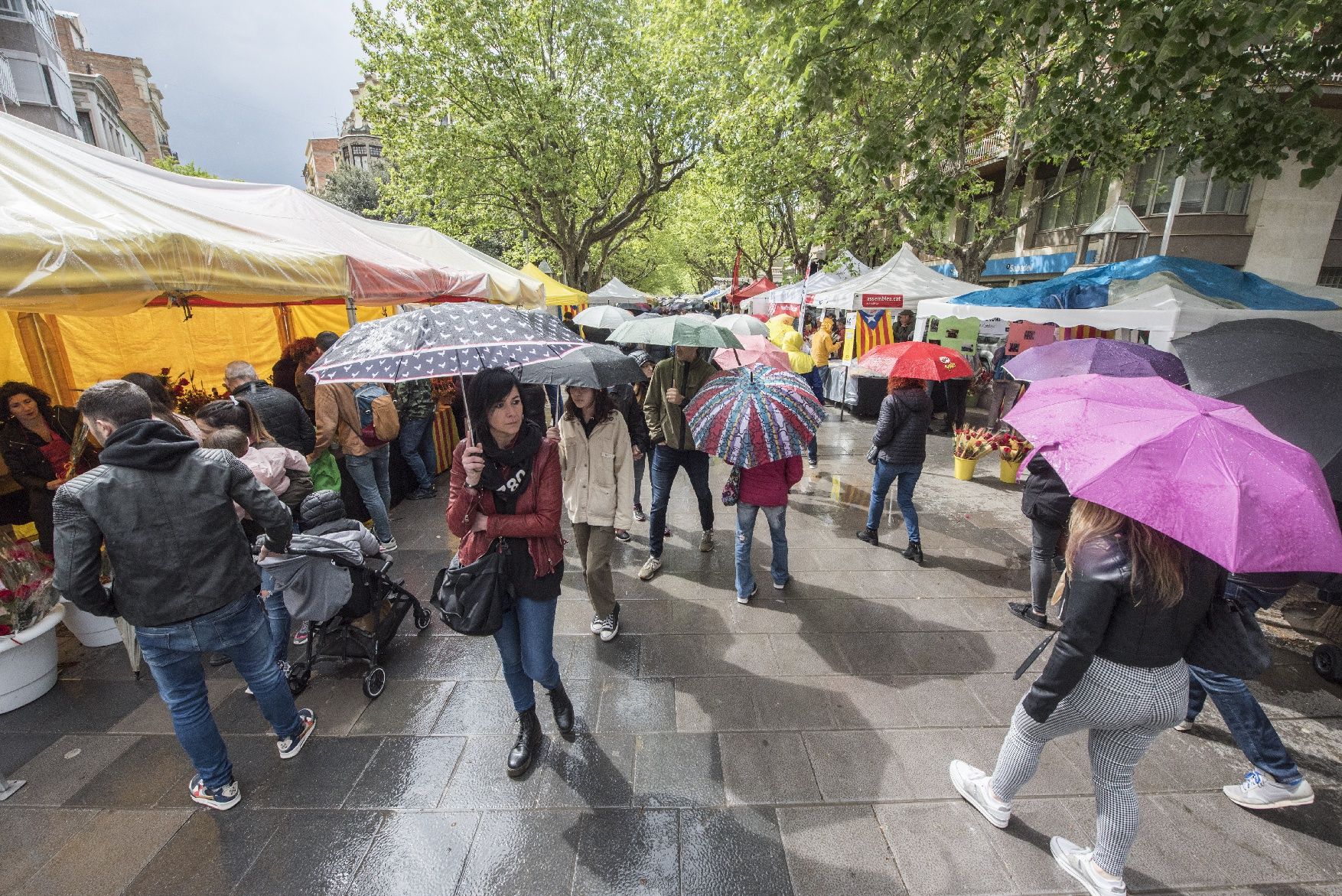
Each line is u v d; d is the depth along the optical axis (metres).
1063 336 9.38
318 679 3.41
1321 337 3.41
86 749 2.88
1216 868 2.27
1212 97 5.30
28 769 2.75
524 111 15.07
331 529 3.32
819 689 3.31
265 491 2.45
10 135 3.34
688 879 2.22
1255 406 3.00
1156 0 4.15
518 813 2.50
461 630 2.41
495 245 25.17
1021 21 4.71
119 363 6.64
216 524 2.27
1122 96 5.20
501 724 3.05
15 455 3.80
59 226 2.75
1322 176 5.29
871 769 2.74
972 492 6.91
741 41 12.87
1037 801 2.57
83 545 2.06
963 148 10.55
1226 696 2.53
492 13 14.34
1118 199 14.88
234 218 4.52
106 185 3.52
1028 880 2.21
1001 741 2.93
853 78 5.54
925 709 3.14
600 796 2.59
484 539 2.53
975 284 12.64
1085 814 2.51
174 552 2.18
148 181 4.52
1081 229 16.20
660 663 3.54
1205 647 1.86
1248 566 1.46
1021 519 6.03
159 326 7.12
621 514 3.52
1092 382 2.21
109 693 3.30
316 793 2.61
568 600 4.30
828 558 5.05
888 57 5.42
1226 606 1.86
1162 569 1.71
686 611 4.15
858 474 7.71
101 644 3.72
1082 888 2.17
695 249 37.38
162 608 2.20
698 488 4.84
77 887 2.19
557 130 15.70
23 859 2.30
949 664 3.54
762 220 19.72
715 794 2.59
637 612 4.13
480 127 14.99
